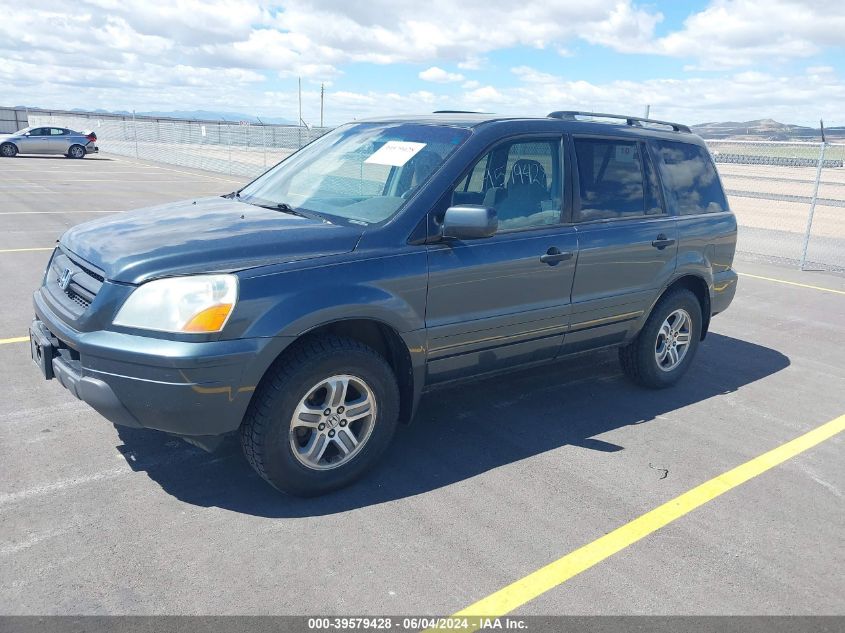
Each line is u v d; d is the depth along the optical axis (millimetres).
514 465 3988
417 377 3805
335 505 3473
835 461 4262
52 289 3646
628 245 4641
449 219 3562
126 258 3203
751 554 3232
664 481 3895
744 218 16672
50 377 3514
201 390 3043
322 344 3354
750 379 5711
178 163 30484
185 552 3027
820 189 15922
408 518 3383
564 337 4480
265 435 3250
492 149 4020
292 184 4355
